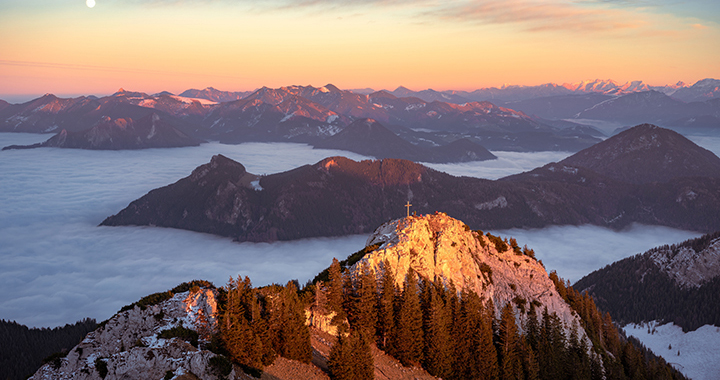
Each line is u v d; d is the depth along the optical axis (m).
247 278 85.38
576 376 106.88
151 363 66.31
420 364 93.38
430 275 105.56
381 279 100.38
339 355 78.12
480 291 110.69
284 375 76.12
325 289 95.75
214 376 66.00
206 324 75.56
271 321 80.62
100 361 66.94
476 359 96.00
